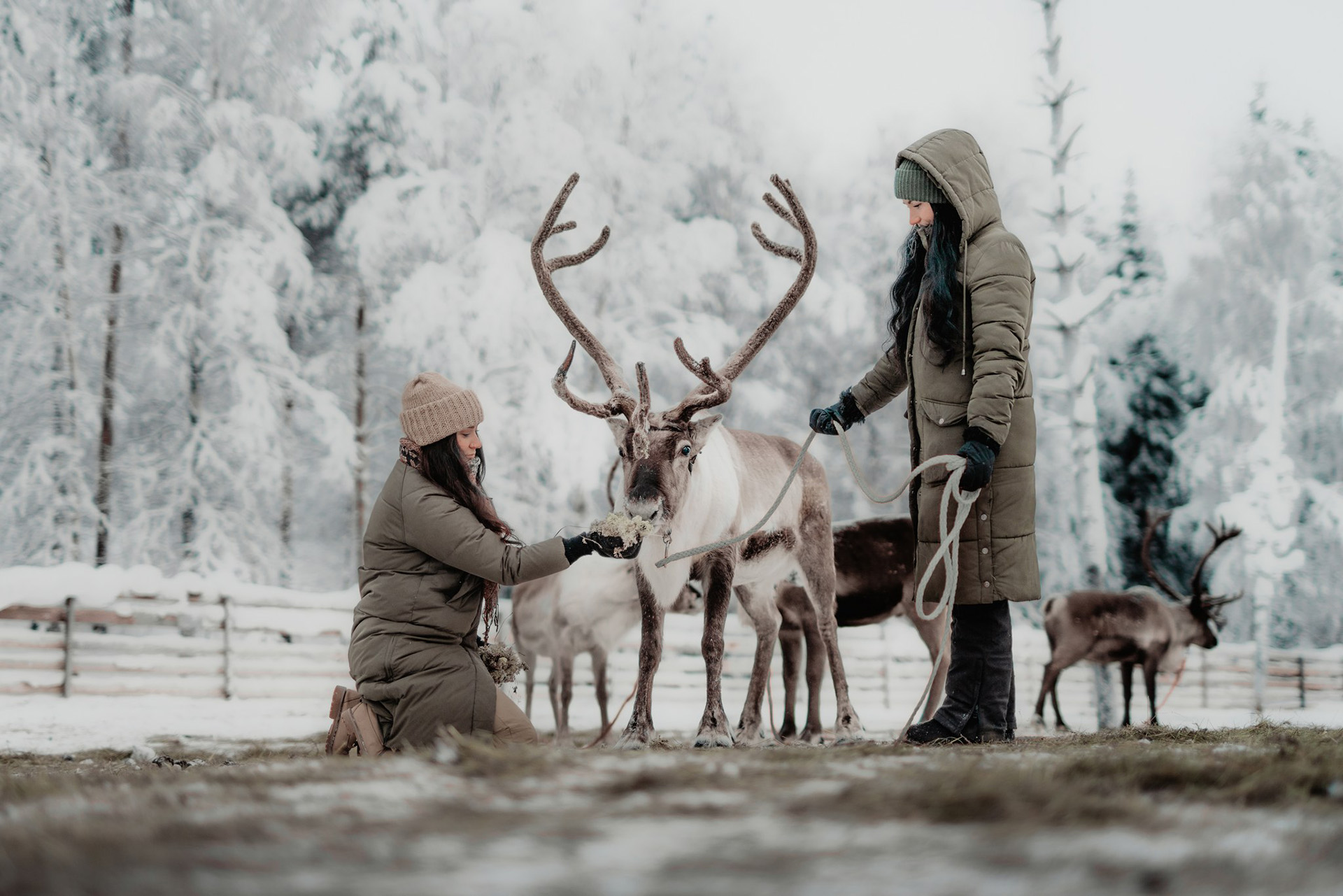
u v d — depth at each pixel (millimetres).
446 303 16984
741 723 6004
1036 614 21844
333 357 18578
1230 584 22250
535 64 19391
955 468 3633
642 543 4750
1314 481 22297
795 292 5152
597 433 16812
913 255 4273
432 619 3232
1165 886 958
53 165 15891
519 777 1818
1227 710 15742
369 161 18953
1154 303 25406
